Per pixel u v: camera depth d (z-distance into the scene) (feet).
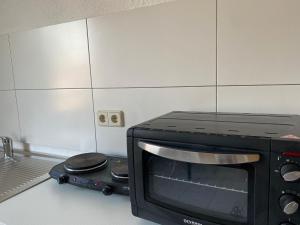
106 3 3.70
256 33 2.83
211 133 1.99
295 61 2.70
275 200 1.77
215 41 3.05
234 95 3.05
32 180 3.70
